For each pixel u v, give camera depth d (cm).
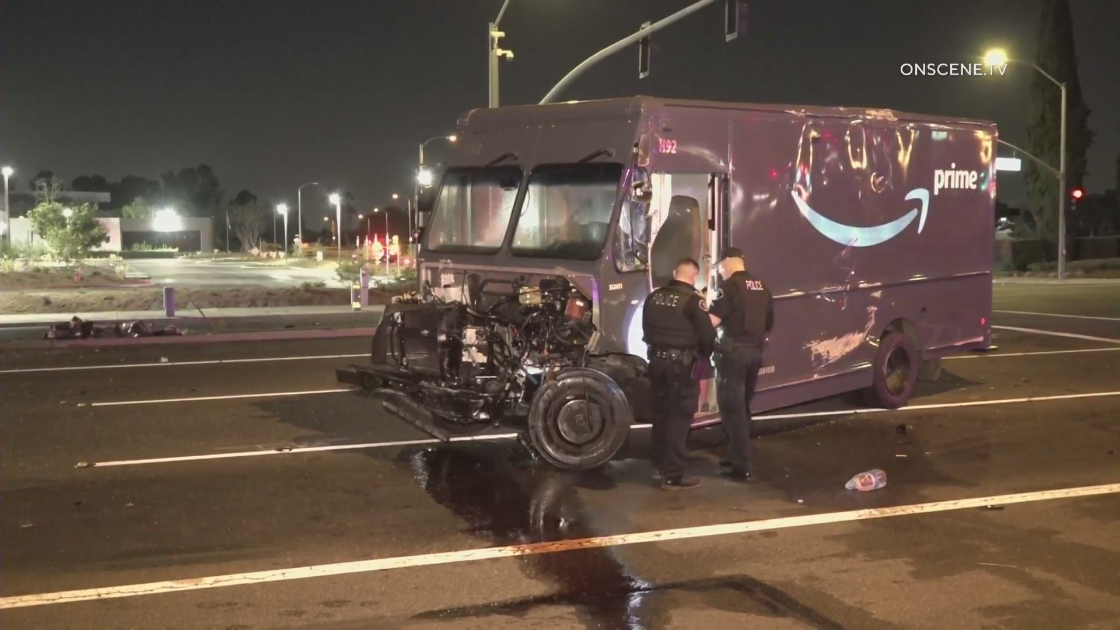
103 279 4303
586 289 833
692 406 785
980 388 1265
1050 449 929
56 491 782
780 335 962
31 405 1148
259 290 3181
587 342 830
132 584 581
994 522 703
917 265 1124
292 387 1277
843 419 1070
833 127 1003
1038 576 596
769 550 643
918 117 1109
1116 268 4906
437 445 941
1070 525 696
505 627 518
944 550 643
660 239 870
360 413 1098
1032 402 1166
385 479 818
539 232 879
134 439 967
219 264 7375
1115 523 700
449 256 952
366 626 520
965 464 873
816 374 1008
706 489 791
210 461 878
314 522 701
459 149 975
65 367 1475
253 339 1916
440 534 675
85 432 999
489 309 878
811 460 889
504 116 936
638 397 842
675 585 580
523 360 846
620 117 841
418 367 902
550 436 831
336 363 1519
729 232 904
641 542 658
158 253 9712
